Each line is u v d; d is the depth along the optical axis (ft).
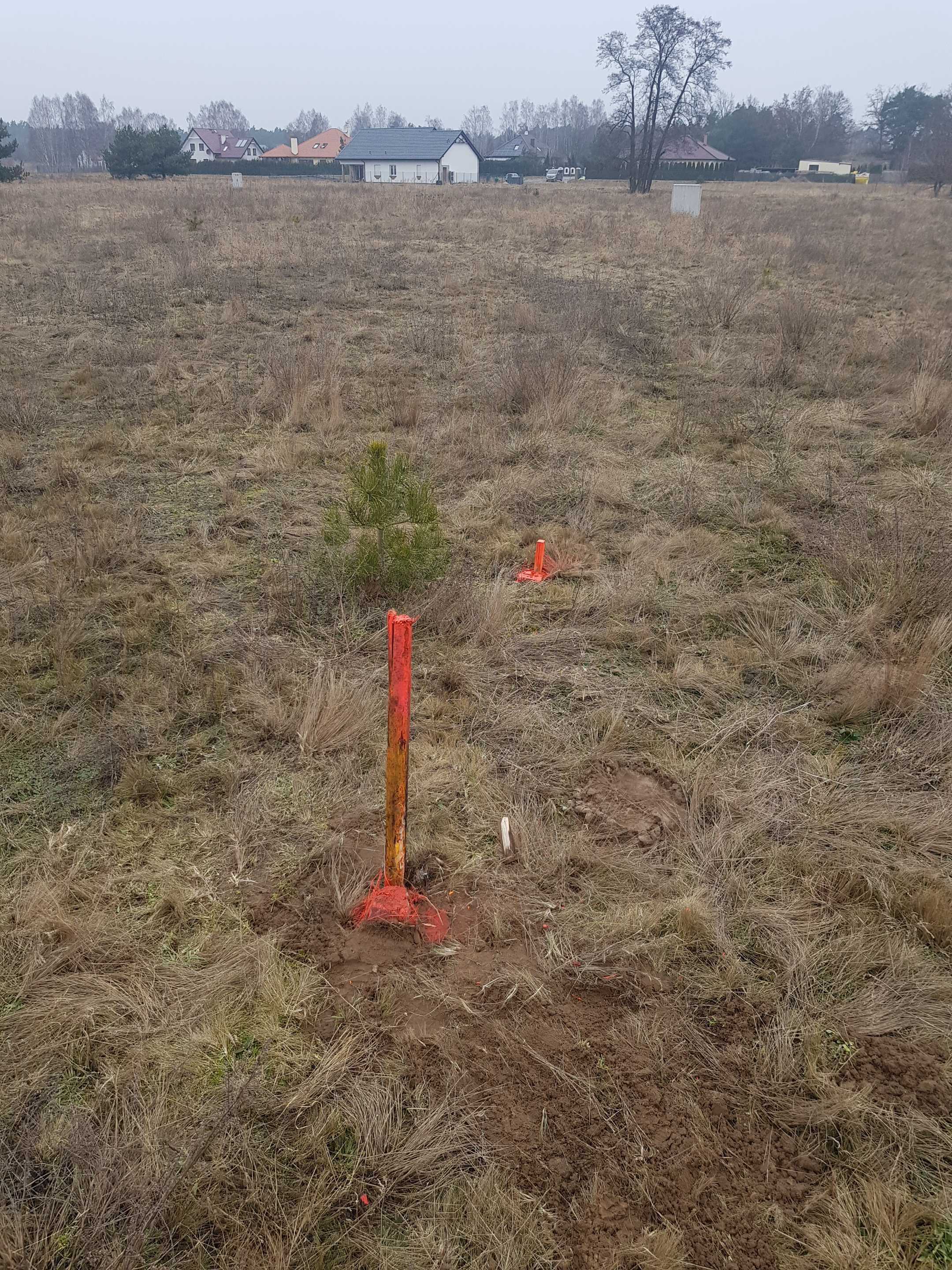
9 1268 6.07
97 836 10.04
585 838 10.32
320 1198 6.61
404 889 9.13
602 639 14.70
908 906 9.34
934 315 40.98
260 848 10.00
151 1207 6.38
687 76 132.57
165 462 22.30
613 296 41.29
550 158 229.25
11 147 123.34
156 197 89.20
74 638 13.73
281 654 13.78
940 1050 7.91
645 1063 7.72
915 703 12.66
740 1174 6.93
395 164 202.08
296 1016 7.98
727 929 9.11
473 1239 6.43
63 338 33.58
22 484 20.27
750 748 12.04
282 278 46.11
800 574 17.08
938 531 18.43
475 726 12.35
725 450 23.98
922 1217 6.60
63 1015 7.82
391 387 28.35
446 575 16.12
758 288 46.14
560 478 21.50
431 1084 7.51
